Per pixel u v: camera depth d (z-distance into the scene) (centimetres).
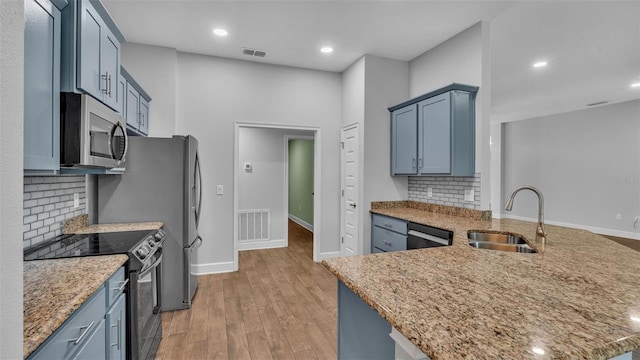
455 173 281
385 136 373
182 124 356
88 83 159
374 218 358
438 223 263
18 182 56
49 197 189
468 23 286
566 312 88
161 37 321
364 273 123
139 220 258
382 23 289
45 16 130
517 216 729
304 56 369
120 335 147
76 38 149
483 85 282
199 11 271
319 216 418
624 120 565
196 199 289
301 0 254
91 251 161
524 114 671
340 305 138
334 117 423
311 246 514
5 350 52
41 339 81
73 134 146
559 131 655
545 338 73
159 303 214
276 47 344
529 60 373
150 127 337
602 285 110
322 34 313
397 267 132
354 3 256
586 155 615
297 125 405
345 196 411
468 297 99
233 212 377
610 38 313
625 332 76
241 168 502
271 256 450
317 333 233
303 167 699
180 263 267
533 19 279
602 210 593
